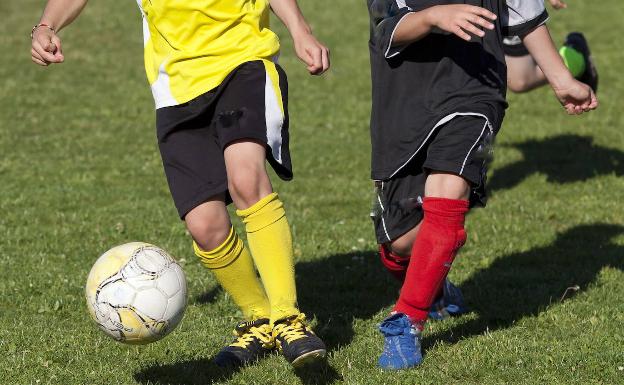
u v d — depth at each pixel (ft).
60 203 91.40
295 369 49.26
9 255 73.41
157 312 44.16
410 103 50.44
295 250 74.13
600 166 103.76
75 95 144.66
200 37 48.26
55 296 63.31
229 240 48.39
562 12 189.57
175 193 47.67
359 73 155.43
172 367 50.29
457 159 47.50
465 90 49.65
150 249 45.73
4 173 104.42
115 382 48.52
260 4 49.29
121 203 91.15
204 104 47.67
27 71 158.71
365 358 50.65
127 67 162.61
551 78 52.90
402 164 50.34
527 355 50.65
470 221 82.23
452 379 48.44
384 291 64.80
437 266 48.08
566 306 59.21
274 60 49.39
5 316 59.88
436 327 56.39
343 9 200.44
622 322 56.18
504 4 51.88
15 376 49.16
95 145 117.80
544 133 119.14
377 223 54.19
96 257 73.46
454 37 50.21
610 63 156.25
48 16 50.83
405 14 49.21
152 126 128.06
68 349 53.16
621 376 48.21
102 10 200.13
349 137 119.96
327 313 59.62
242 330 51.47
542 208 86.79
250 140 46.03
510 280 65.77
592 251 73.10
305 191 96.22
